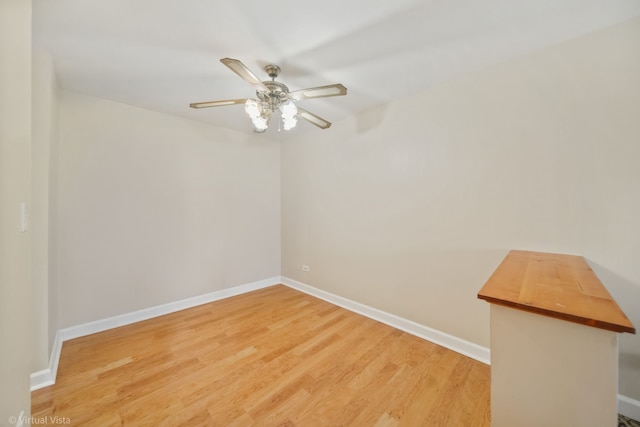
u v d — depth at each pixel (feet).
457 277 6.72
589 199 4.92
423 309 7.41
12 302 2.84
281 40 5.07
